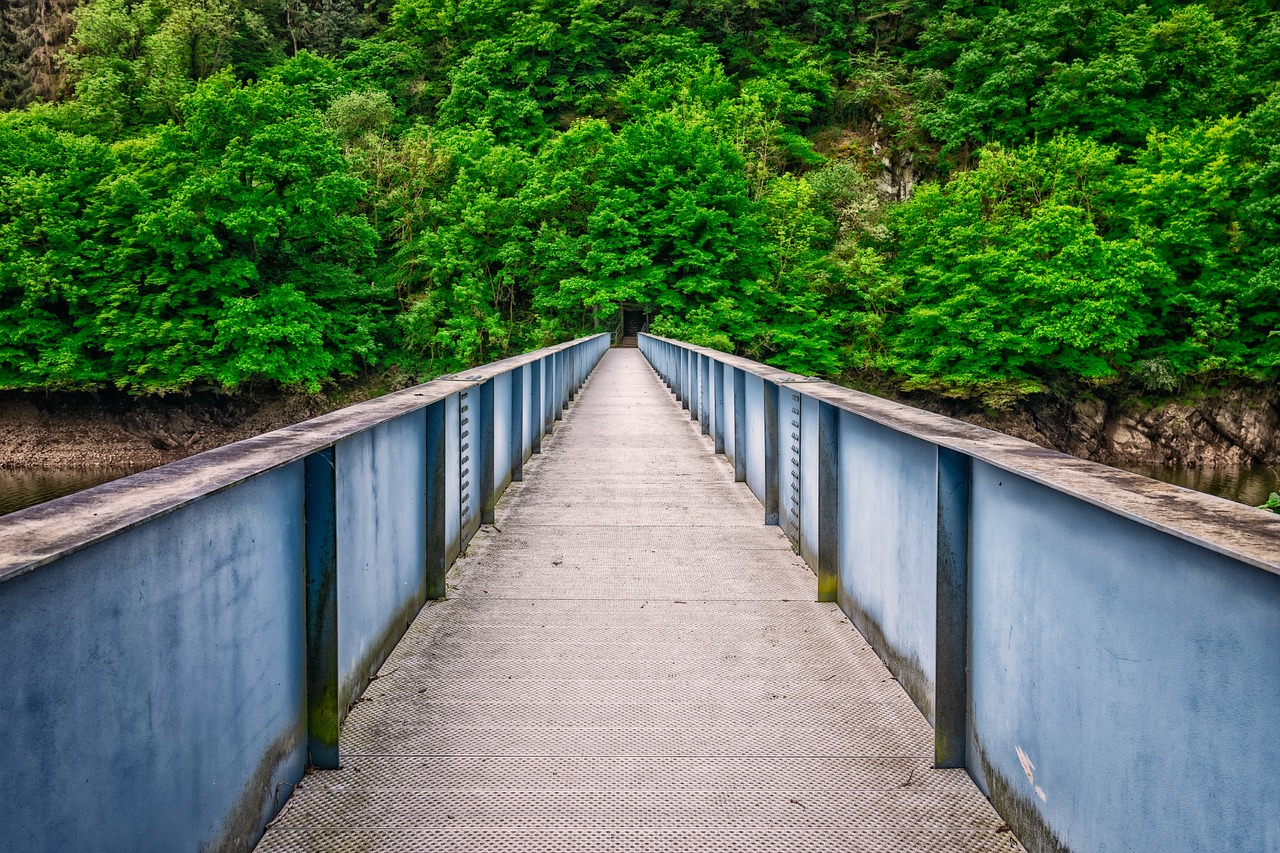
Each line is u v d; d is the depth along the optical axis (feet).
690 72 265.75
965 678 8.10
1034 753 6.45
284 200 138.92
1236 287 136.98
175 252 131.85
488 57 264.31
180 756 5.31
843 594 13.15
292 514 7.66
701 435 37.01
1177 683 4.45
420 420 13.20
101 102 219.41
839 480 13.44
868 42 291.58
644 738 8.90
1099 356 145.18
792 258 181.37
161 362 131.95
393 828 7.07
